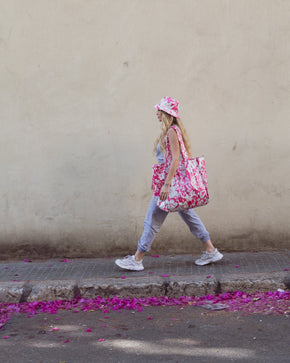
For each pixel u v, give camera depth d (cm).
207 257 493
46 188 549
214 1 529
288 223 545
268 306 401
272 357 306
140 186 545
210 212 545
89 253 552
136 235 549
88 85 538
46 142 545
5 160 548
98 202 548
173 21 531
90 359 313
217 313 392
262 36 532
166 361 306
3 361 314
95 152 544
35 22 535
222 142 539
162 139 459
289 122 538
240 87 535
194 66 533
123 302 425
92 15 533
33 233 553
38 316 401
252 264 492
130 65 535
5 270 508
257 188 543
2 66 540
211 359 307
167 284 440
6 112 544
